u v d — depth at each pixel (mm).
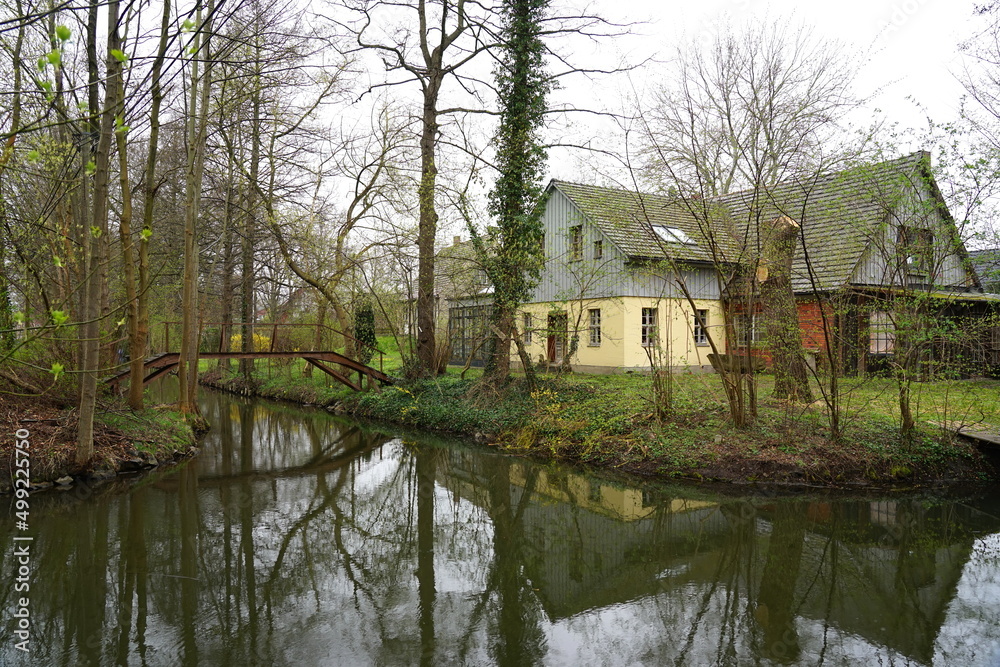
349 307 20594
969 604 5918
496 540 7848
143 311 12102
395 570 6855
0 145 5203
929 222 8531
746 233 9695
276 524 8414
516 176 13859
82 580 6422
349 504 9453
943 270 8734
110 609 5777
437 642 5219
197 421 14656
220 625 5480
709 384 12852
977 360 10281
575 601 6082
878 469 9406
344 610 5832
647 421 11406
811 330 11047
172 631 5359
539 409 13195
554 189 19828
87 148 9438
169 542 7578
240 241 20281
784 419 10531
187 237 13391
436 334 19328
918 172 8352
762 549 7371
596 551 7422
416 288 17484
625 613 5812
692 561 7074
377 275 18062
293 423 17125
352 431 15750
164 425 12430
